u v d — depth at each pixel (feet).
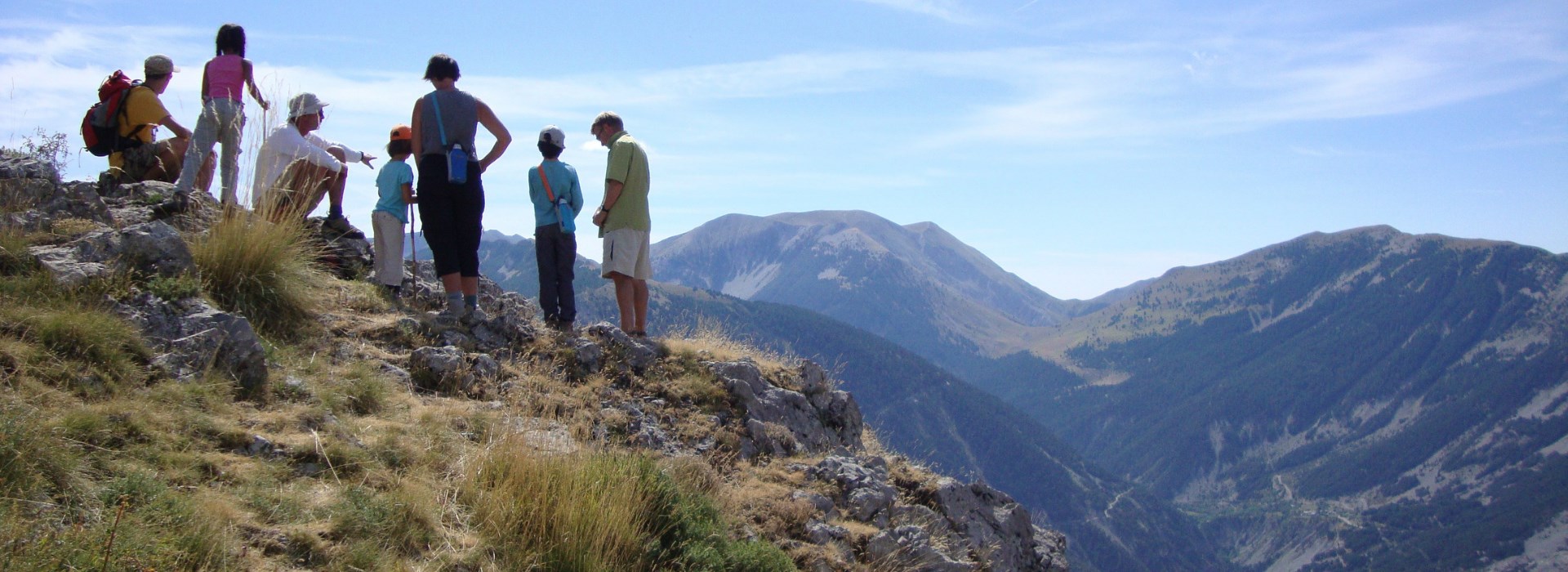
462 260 28.04
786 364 33.91
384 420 20.38
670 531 19.43
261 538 14.51
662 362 29.66
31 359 16.67
